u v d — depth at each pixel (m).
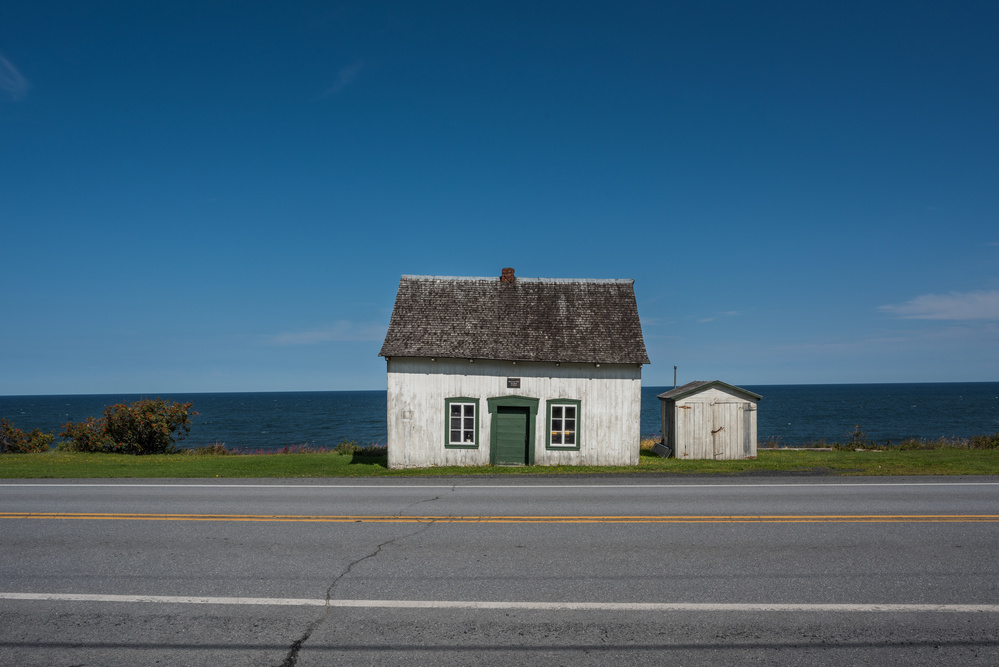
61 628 6.09
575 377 21.78
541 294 23.70
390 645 5.70
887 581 7.37
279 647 5.66
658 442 27.86
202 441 55.69
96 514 11.29
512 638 5.83
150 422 27.75
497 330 22.33
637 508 11.77
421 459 21.52
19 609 6.58
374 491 14.08
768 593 6.97
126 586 7.27
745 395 24.64
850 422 74.44
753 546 8.88
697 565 7.98
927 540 9.20
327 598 6.86
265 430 70.44
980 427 65.75
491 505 12.16
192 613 6.46
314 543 9.13
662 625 6.12
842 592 7.00
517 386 21.73
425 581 7.41
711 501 12.52
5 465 20.22
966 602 6.69
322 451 31.28
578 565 8.01
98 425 28.05
